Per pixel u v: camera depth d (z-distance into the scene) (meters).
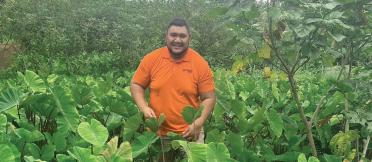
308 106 4.97
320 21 3.14
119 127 4.34
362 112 3.71
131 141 3.77
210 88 3.64
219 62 13.10
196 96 3.66
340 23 3.09
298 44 3.33
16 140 3.13
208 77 3.64
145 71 3.67
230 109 4.28
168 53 3.62
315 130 4.61
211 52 13.09
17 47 11.20
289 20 3.22
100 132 3.03
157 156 3.78
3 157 2.46
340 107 4.47
